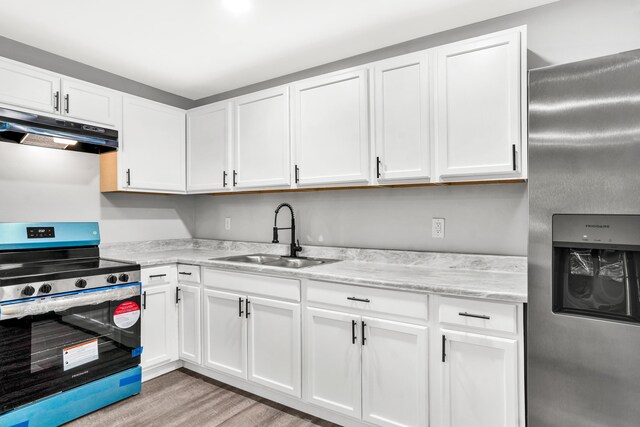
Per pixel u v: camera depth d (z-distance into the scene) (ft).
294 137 7.92
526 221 6.48
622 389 4.24
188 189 10.09
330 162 7.39
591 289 4.58
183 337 8.66
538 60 6.34
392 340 5.76
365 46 7.93
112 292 7.11
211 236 11.19
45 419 6.20
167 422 6.57
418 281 5.67
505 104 5.69
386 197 7.94
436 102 6.25
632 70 4.16
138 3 6.36
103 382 6.97
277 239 8.78
